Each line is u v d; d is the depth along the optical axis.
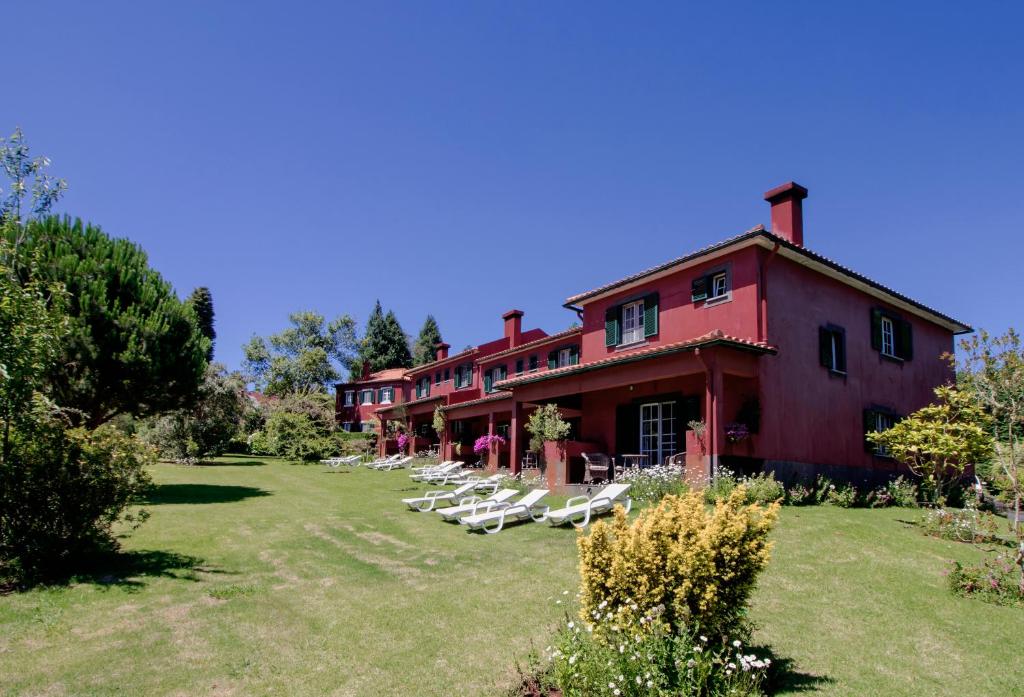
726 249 14.82
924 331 20.55
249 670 5.17
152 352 16.83
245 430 43.00
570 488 15.38
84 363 15.56
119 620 6.34
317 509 14.48
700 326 15.48
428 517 13.16
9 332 7.30
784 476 14.02
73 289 15.64
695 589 4.55
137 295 17.20
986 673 4.93
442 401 30.53
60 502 7.60
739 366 13.40
